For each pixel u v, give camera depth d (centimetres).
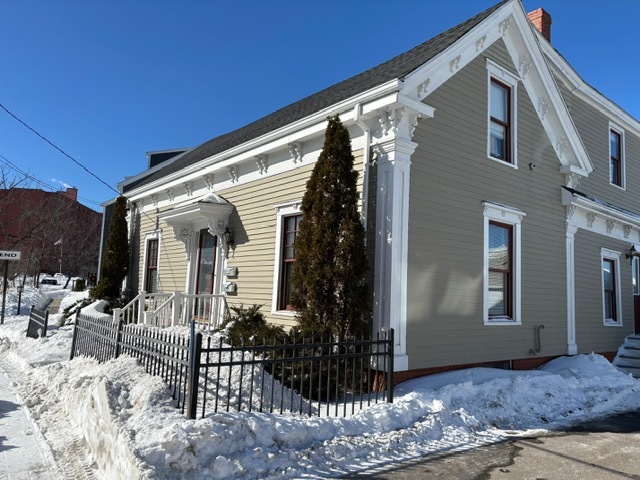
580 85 1391
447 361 863
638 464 539
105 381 569
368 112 820
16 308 2012
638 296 1484
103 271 1675
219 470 438
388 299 776
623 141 1584
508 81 1066
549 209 1148
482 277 945
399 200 795
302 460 488
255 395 604
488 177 983
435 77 880
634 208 1592
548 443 612
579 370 1010
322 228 774
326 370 714
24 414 671
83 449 535
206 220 1255
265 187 1084
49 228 3750
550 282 1127
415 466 510
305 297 784
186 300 1227
